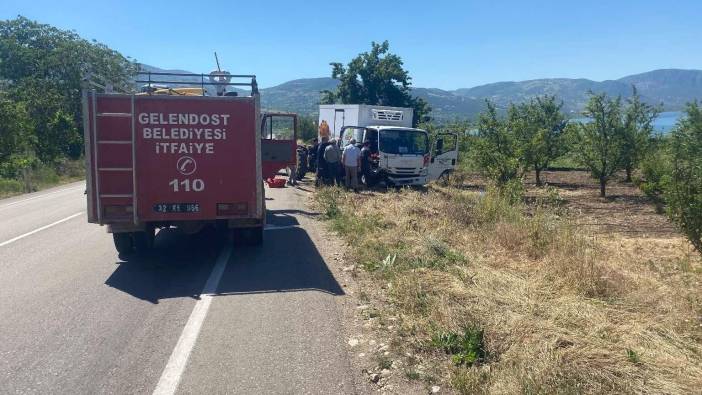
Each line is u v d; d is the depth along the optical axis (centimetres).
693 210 775
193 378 471
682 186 794
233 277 801
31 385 459
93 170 840
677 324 554
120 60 4556
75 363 502
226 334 571
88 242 1077
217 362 502
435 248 870
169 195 856
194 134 852
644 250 927
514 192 1423
